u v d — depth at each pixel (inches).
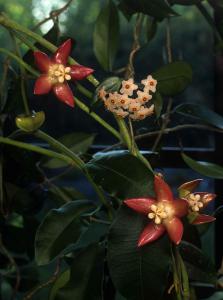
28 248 45.6
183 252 34.7
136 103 30.0
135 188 31.3
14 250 46.0
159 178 28.3
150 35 41.4
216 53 42.5
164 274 30.1
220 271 36.0
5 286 58.9
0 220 43.0
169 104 40.4
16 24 33.3
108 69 40.7
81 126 66.7
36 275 46.6
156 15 36.3
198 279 35.0
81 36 77.5
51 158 43.4
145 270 30.2
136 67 74.8
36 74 34.4
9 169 42.4
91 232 45.8
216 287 35.6
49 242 34.9
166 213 28.1
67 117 66.6
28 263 46.9
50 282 37.4
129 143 32.9
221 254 46.9
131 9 38.6
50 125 66.5
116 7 40.4
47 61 30.6
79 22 78.9
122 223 30.8
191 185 29.9
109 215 35.6
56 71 30.4
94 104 32.0
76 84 34.6
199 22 78.7
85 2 79.7
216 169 38.2
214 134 47.4
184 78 36.3
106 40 40.6
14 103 39.1
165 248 30.4
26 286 46.2
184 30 79.0
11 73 41.7
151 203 28.5
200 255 34.8
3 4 72.7
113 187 31.4
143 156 36.1
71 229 35.3
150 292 30.0
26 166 41.9
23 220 45.1
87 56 75.9
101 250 34.5
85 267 34.0
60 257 37.7
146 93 30.0
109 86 31.4
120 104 30.0
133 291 30.0
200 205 29.4
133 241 30.5
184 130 62.2
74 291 33.6
